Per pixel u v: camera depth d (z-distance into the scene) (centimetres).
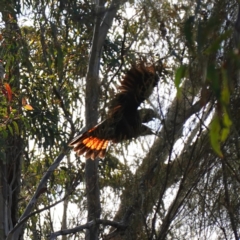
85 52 1634
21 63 1636
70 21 1578
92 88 1330
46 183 1586
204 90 621
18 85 1622
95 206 1348
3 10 1552
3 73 1650
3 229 1603
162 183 1238
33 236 1539
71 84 1628
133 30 1353
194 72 918
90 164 1388
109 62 1492
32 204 1529
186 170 1212
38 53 1689
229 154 1158
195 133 1188
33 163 1725
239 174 1179
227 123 542
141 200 1260
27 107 1479
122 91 1134
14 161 1612
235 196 1198
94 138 1189
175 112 1142
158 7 983
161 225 1238
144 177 1255
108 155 1320
